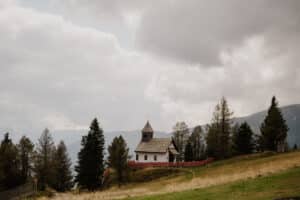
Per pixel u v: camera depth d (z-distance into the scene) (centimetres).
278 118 9106
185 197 2925
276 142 9150
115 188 7225
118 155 7925
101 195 4388
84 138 7900
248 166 6300
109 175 8588
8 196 6606
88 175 7650
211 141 9619
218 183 3616
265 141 9175
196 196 2906
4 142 9356
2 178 8356
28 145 9469
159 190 4078
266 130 9131
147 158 10556
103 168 7912
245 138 9956
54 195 5878
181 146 12294
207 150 10325
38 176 8412
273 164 5503
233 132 9738
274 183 2984
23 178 9144
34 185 7888
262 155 7581
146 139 10906
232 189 3012
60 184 9862
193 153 12300
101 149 7919
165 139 10794
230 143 9788
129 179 7962
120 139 8138
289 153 7012
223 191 2978
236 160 7662
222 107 9019
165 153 10406
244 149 9900
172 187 4091
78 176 7819
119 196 3862
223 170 6606
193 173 7075
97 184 7700
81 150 7881
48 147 8638
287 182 2950
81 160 7806
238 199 2577
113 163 7969
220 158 9038
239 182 3334
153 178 7844
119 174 7900
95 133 7925
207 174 6544
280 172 3575
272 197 2477
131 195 3781
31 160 9069
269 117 9188
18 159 9094
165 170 8106
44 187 8338
